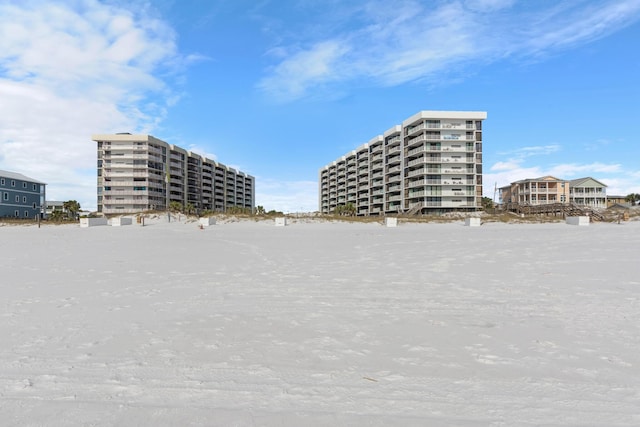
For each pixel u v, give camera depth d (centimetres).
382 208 9569
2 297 732
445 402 314
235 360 409
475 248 1656
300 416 292
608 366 383
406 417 290
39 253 1608
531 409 301
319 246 1855
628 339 463
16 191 7681
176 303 678
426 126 7425
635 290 740
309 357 418
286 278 933
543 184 8456
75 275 1000
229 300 700
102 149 9019
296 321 561
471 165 7531
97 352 433
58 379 361
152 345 457
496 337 479
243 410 302
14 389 341
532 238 2198
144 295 746
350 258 1348
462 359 407
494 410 300
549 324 531
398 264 1175
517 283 836
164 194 9819
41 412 300
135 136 9000
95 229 3909
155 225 4766
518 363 394
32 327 532
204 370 382
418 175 7575
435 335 490
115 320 569
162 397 325
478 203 7475
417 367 387
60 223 5641
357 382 353
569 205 5494
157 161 9488
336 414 295
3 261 1327
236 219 5384
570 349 432
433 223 5025
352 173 11706
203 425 280
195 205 11275
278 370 381
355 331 510
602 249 1525
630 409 299
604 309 603
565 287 781
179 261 1288
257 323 552
